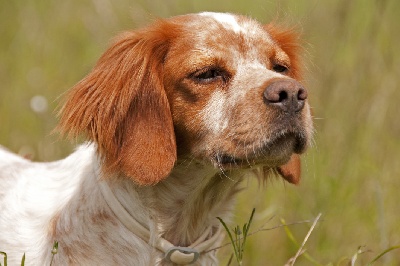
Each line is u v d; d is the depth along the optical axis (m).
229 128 8.46
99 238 8.71
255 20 9.47
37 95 14.73
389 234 11.64
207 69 8.68
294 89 8.20
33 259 8.92
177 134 8.83
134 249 8.70
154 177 8.54
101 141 8.70
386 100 14.33
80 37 16.81
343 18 15.01
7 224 9.23
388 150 13.59
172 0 16.61
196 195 8.93
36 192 9.42
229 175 8.91
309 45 10.90
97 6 16.55
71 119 8.83
